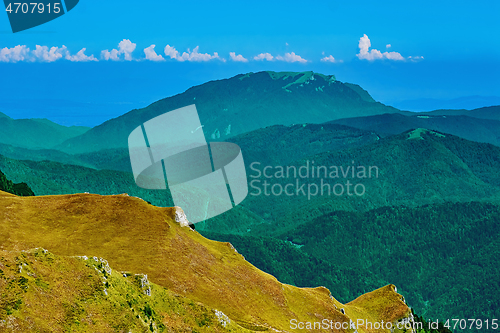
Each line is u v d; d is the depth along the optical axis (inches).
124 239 4473.4
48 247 4114.2
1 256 2532.0
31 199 4798.2
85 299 2657.5
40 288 2511.1
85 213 4680.1
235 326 3663.9
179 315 3324.3
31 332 2271.2
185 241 4815.5
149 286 3299.7
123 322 2706.7
